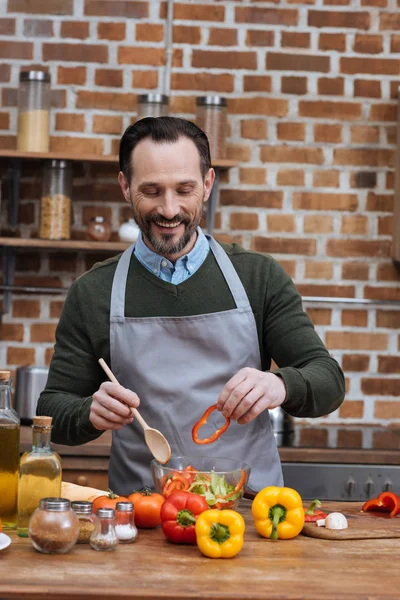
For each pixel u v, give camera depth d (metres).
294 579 1.57
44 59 3.70
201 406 2.33
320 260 3.76
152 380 2.34
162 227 2.23
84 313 2.39
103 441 3.21
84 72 3.71
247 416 2.03
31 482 1.79
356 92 3.76
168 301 2.37
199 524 1.70
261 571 1.62
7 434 1.84
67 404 2.22
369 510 2.08
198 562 1.66
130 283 2.39
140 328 2.35
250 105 3.74
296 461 3.15
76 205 3.71
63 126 3.70
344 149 3.76
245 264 2.44
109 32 3.71
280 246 3.75
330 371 2.25
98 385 2.44
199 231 2.44
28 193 3.69
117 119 3.72
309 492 3.13
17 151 3.43
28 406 3.45
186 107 3.73
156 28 3.71
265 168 3.74
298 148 3.75
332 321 3.78
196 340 2.36
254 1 3.72
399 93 3.70
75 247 3.45
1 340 3.70
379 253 3.78
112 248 3.46
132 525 1.80
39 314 3.71
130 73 3.71
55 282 3.71
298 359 2.32
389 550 1.77
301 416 2.22
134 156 2.21
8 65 3.69
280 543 1.81
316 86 3.75
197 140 2.24
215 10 3.72
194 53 3.72
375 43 3.76
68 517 1.69
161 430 2.33
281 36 3.74
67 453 3.14
